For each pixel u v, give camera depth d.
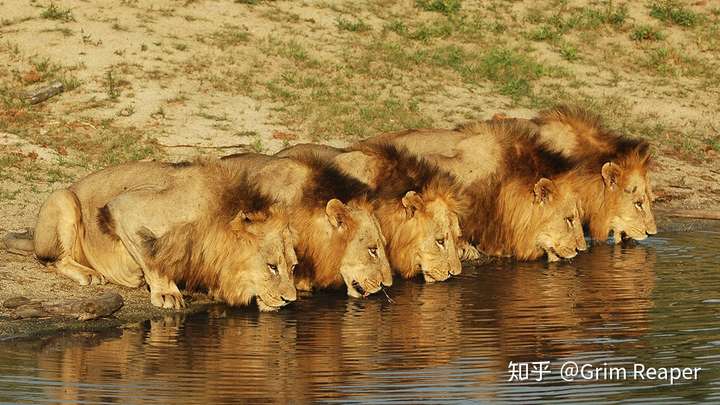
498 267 16.53
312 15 26.80
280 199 14.59
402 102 23.25
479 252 17.25
